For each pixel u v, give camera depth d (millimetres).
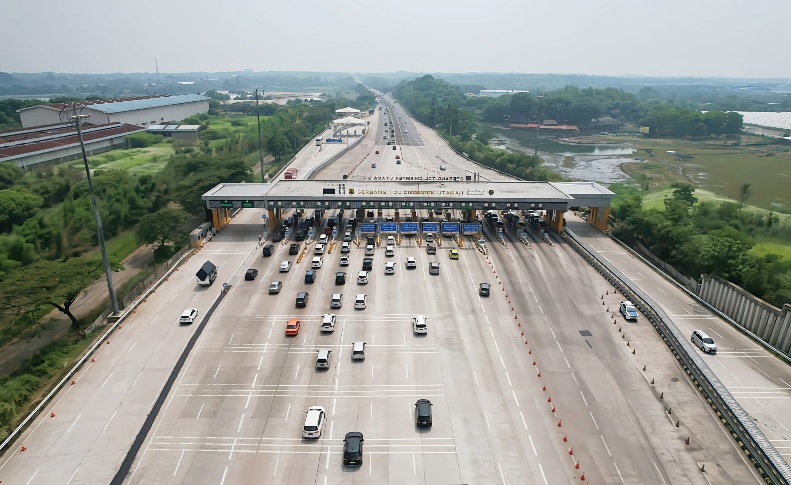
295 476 50969
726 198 169875
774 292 83625
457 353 71625
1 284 78750
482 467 52125
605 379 66562
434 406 61062
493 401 62062
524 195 116688
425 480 50438
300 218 128625
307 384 64875
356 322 79250
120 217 122688
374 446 54812
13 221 119250
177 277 94562
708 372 64438
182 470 51688
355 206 112875
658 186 192875
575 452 54250
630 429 57781
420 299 86688
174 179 139750
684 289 92938
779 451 55344
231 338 74875
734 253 92062
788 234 112750
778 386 66688
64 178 144625
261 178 163375
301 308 83375
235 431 56969
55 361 71875
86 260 88562
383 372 67312
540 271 98625
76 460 52969
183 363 68938
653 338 76375
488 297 87750
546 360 70438
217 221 117688
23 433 56625
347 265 99125
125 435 56469
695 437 56781
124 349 72125
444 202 113188
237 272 96750
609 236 119438
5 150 171625
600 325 79625
